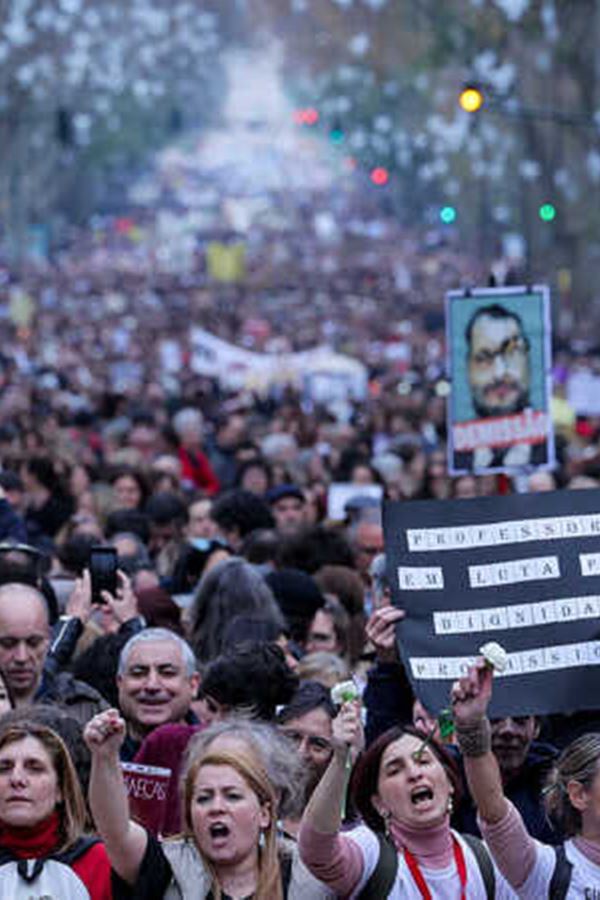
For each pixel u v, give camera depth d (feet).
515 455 88.22
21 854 47.52
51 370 257.75
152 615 75.10
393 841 48.42
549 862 48.21
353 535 100.78
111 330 371.35
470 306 88.02
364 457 139.13
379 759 48.39
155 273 606.55
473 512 52.47
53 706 51.49
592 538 52.70
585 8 320.70
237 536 98.32
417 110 444.55
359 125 463.83
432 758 48.26
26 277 538.88
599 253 370.94
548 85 331.57
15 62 406.00
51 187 627.46
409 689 58.23
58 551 90.02
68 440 150.41
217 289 549.13
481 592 52.19
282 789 48.26
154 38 493.36
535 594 52.29
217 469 150.71
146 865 46.73
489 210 419.74
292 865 47.85
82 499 111.24
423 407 181.27
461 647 51.93
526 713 51.72
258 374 222.07
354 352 297.94
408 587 52.16
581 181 358.02
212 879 46.68
